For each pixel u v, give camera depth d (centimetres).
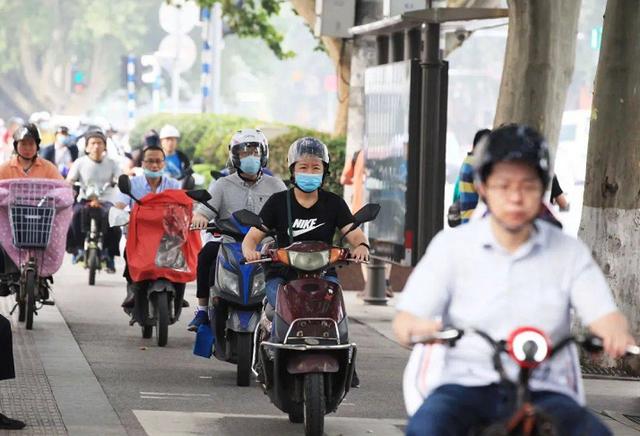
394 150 3534
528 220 1125
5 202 2906
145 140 3431
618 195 2733
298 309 1914
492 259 1148
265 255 1953
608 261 2731
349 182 4166
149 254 2825
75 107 16975
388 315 3581
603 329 1119
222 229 2341
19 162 2995
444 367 1163
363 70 4422
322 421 1859
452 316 1161
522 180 1116
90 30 16700
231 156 2422
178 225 2825
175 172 4188
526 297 1146
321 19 4381
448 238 1161
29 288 2944
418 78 3403
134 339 2939
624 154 2725
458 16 3294
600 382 2598
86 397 2208
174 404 2184
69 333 2975
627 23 2716
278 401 1961
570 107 11231
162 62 9500
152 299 2852
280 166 5244
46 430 1927
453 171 6272
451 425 1108
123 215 3225
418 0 4059
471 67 10319
